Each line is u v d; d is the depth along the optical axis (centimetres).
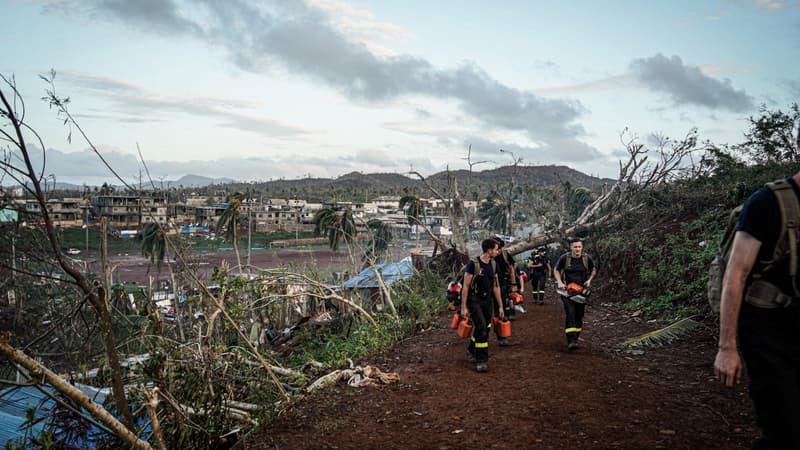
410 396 600
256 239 10600
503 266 1059
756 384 221
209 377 571
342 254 6469
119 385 466
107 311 462
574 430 457
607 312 1172
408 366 758
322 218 5319
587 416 490
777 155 1377
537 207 2219
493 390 599
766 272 222
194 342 636
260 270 1143
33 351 505
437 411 539
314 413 561
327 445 468
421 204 2327
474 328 700
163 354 515
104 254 770
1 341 364
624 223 1817
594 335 930
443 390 614
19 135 380
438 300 1411
